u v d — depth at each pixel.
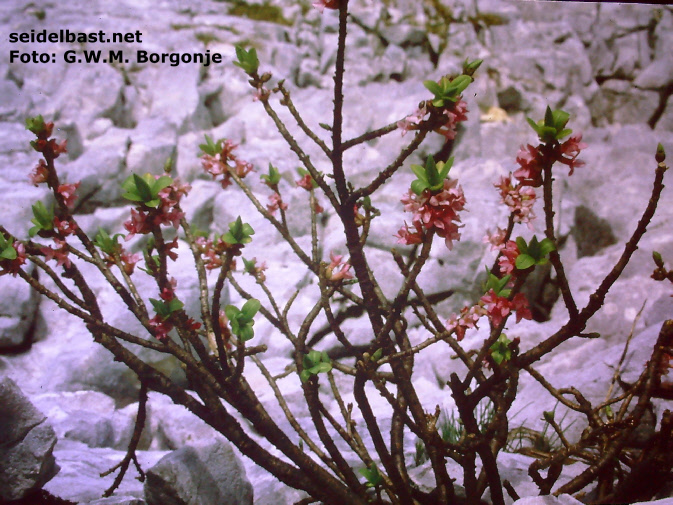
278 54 5.30
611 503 1.99
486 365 1.80
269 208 2.16
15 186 4.21
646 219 1.47
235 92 5.12
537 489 2.23
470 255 4.38
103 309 3.75
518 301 1.53
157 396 3.53
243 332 1.62
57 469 2.17
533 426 2.97
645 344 3.09
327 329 4.19
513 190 1.62
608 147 5.52
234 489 2.06
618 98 5.87
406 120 1.55
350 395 3.77
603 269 4.55
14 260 1.64
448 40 5.65
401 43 5.57
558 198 4.88
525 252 1.48
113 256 1.86
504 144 5.32
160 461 1.98
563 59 5.69
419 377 4.06
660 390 2.06
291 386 3.60
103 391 3.57
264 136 4.98
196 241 1.99
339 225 4.57
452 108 1.53
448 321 1.61
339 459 1.84
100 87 4.81
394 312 1.61
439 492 1.83
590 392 3.01
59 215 1.83
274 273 4.33
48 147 1.78
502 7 5.79
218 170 2.08
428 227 1.53
